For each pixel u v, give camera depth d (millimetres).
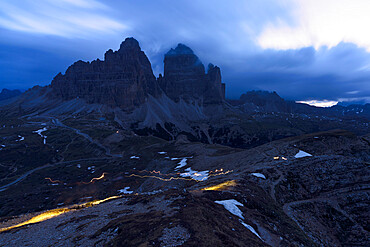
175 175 102750
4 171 142500
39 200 92250
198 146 164875
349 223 52531
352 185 63812
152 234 20438
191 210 27125
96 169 143125
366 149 87500
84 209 38969
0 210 83188
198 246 17781
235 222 30312
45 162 163375
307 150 89250
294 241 35031
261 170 70500
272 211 45500
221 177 73438
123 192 93938
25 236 26641
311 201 57500
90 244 21344
